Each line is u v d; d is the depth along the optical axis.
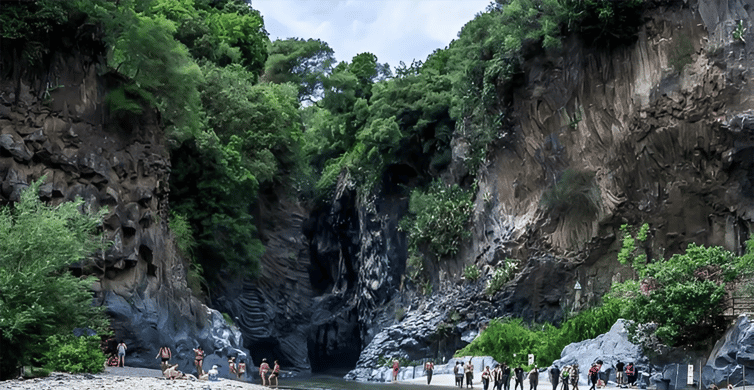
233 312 68.12
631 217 54.28
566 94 57.88
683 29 52.09
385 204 77.94
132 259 45.53
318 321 83.06
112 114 47.59
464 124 68.12
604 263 55.53
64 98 44.88
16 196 40.72
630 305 39.56
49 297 28.97
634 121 53.72
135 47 47.09
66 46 45.34
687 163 51.53
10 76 42.97
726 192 49.78
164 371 33.84
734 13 50.00
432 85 74.69
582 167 56.62
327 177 89.62
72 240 30.16
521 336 52.00
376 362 65.44
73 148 44.59
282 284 76.56
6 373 27.64
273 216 76.81
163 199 51.91
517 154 61.44
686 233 51.97
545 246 58.41
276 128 70.75
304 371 77.25
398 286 75.38
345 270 88.62
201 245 61.50
